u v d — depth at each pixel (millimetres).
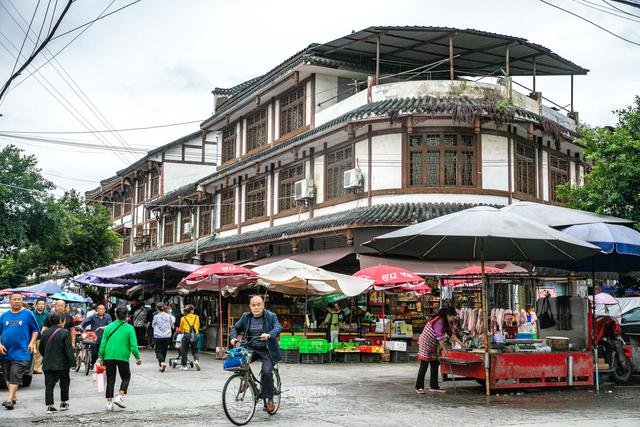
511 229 11891
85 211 39562
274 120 29500
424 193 21922
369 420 9734
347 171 23156
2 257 29453
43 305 16219
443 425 9328
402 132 22219
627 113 19156
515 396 12344
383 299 21719
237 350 9727
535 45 24094
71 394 12820
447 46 24312
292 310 25062
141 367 18203
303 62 25203
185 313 17844
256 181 30797
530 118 22078
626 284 19312
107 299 38125
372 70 26672
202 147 43188
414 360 20266
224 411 9688
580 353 13383
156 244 42812
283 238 24953
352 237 21375
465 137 22250
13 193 28000
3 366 11188
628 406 11227
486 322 12539
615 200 18172
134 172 46062
